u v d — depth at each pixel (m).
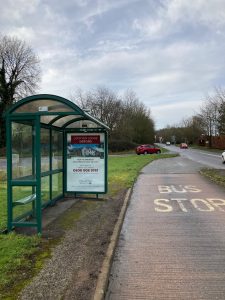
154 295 4.57
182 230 7.88
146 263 5.76
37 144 7.29
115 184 16.03
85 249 6.28
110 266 5.56
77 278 4.95
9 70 61.94
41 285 4.72
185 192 13.81
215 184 16.38
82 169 11.65
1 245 6.30
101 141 11.54
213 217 9.22
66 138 11.66
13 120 7.41
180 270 5.43
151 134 89.31
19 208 7.98
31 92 62.56
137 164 30.42
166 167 27.78
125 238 7.26
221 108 40.66
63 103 7.38
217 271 5.38
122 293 4.65
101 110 70.81
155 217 9.26
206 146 95.75
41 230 7.30
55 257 5.84
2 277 4.95
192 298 4.47
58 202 11.17
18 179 7.48
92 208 10.29
